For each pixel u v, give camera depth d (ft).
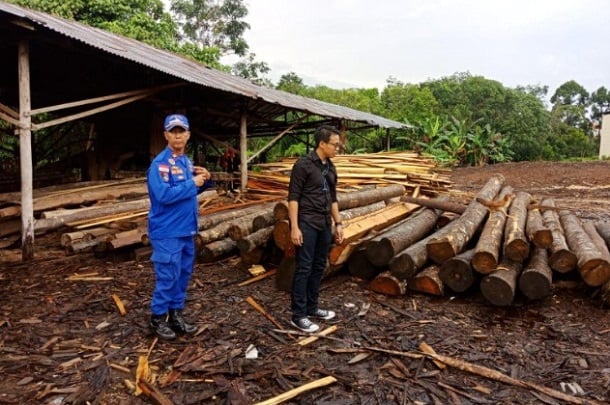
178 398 9.19
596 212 35.35
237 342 11.75
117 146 39.47
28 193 19.12
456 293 15.69
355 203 20.35
